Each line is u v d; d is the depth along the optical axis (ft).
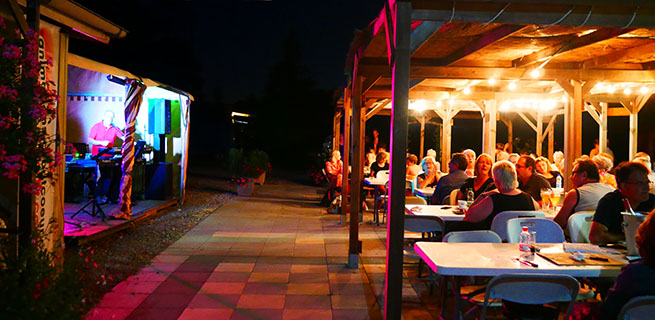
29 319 7.11
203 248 20.72
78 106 32.35
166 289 14.80
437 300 14.25
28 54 9.41
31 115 9.02
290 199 40.06
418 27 11.51
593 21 10.43
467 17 10.26
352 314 12.85
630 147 32.09
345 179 27.81
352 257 17.72
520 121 60.39
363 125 32.50
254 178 42.19
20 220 10.51
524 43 16.62
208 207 33.88
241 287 15.14
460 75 20.31
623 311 7.43
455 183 20.54
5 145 8.43
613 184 21.11
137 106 24.09
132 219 24.22
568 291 8.78
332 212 32.17
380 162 34.99
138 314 12.63
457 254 10.23
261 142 87.15
